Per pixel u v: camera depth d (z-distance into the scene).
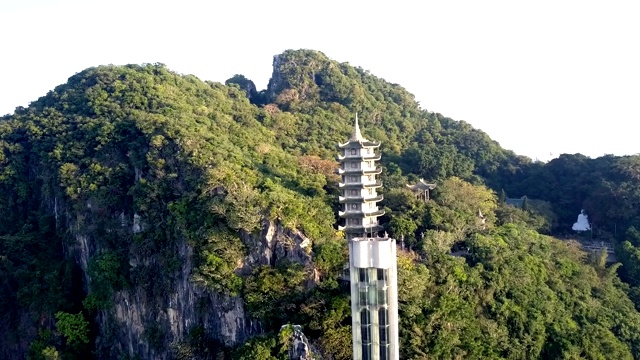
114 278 82.38
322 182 92.88
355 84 163.38
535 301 76.75
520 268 80.19
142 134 94.81
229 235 70.50
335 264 68.19
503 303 73.56
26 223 104.88
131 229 86.44
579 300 83.81
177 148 86.31
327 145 123.94
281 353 61.31
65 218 97.75
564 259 92.19
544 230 117.19
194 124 95.81
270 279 67.00
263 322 65.81
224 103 127.38
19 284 95.44
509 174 143.75
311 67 163.88
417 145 132.75
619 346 77.00
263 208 70.75
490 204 103.56
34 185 108.38
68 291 92.06
